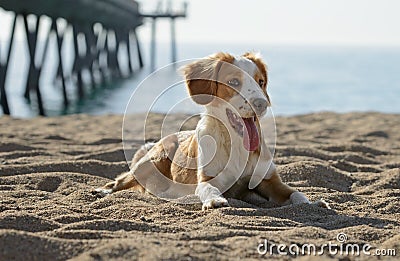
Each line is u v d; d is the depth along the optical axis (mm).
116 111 23406
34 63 23172
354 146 10797
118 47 41719
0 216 5422
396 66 62281
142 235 4926
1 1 19688
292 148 9961
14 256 4453
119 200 6441
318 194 7027
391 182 7797
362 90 32438
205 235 4961
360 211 6344
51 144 10930
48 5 23469
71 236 4895
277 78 39875
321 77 41812
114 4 35062
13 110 23297
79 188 7410
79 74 28953
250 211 5891
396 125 14945
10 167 8273
